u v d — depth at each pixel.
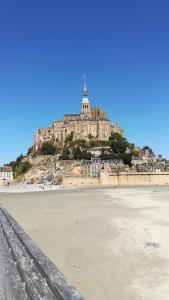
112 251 30.83
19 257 16.22
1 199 124.06
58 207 79.44
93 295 19.97
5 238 22.27
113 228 43.88
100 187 197.88
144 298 19.16
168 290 20.19
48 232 42.38
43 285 11.90
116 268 25.33
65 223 50.22
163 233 38.34
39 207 81.62
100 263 26.91
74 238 37.78
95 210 68.50
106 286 21.44
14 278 13.08
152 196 108.44
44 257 15.66
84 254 30.09
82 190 171.00
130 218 53.28
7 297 11.28
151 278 22.58
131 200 93.12
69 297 10.02
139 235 37.84
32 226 47.91
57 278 12.13
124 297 19.45
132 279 22.58
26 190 198.12
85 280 22.73
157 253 29.27
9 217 36.16
